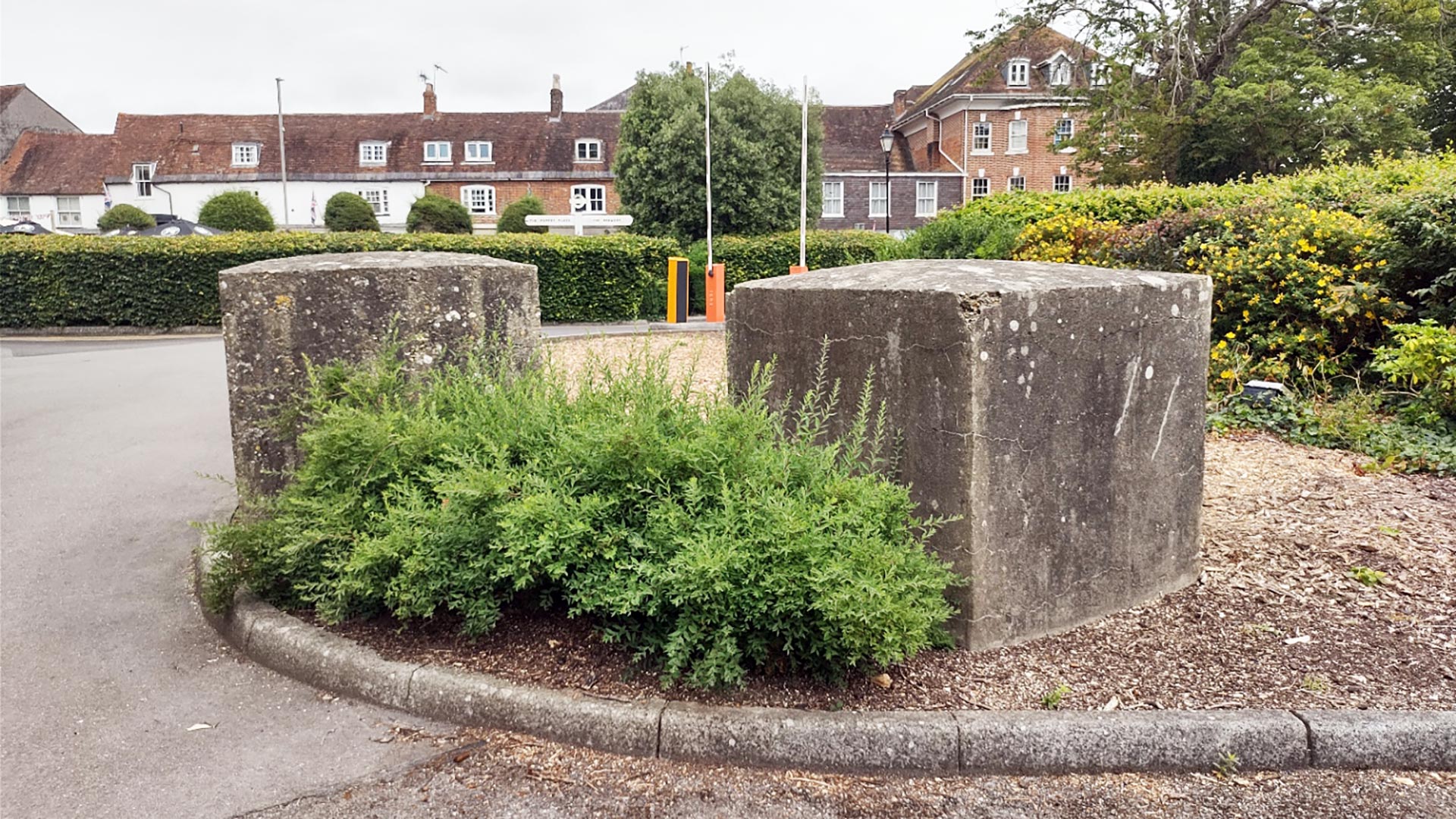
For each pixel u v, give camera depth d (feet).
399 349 14.78
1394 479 17.57
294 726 10.21
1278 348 24.73
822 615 9.46
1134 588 12.46
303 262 14.93
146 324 62.08
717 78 99.76
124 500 19.39
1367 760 9.23
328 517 11.69
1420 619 11.86
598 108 179.01
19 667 11.75
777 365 13.12
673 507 10.04
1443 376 20.30
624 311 65.21
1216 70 85.40
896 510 10.46
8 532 17.26
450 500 11.00
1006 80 141.28
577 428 11.30
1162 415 12.39
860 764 9.23
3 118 170.30
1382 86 76.28
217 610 12.60
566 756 9.52
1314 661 10.80
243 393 14.40
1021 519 11.13
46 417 28.58
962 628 10.98
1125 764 9.25
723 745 9.34
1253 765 9.28
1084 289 11.31
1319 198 30.04
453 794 8.92
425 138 154.51
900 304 11.14
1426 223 22.49
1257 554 14.07
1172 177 86.63
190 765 9.44
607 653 10.83
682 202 96.12
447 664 10.77
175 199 149.79
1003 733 9.21
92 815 8.59
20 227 86.58
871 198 143.64
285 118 157.17
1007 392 10.75
